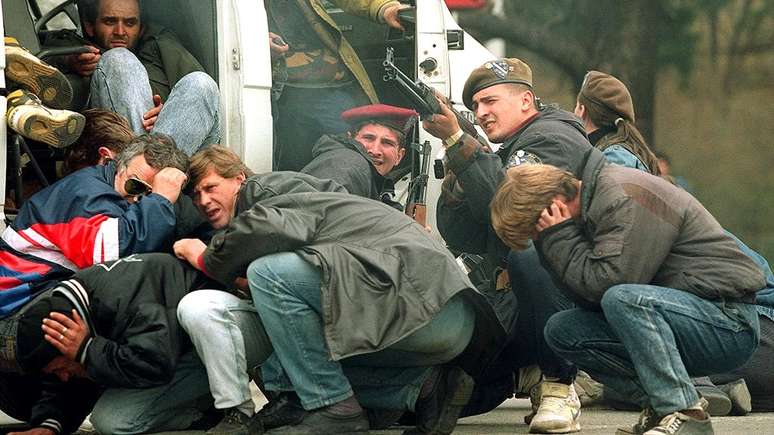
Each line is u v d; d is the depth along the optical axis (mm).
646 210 16359
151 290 16703
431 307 16125
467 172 18453
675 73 74250
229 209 17422
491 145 23109
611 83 21750
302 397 16578
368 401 17453
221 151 17500
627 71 49250
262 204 16734
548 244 16469
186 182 17594
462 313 16719
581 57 51812
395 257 16234
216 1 20859
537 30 51781
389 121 19891
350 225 16531
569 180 16516
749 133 74875
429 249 16375
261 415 16828
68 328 16438
